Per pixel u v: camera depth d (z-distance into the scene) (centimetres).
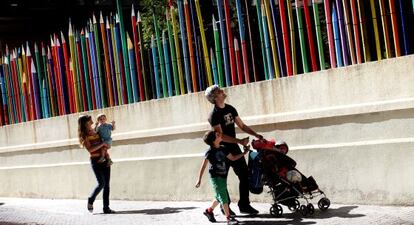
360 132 870
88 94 1297
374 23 873
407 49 850
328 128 905
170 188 1129
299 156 930
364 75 863
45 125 1413
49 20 2155
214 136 840
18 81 1491
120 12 1223
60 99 1375
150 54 1280
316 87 916
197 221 888
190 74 1123
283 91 958
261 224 813
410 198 813
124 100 1228
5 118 1556
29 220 1066
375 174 848
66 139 1359
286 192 840
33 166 1447
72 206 1201
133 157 1210
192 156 1087
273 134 973
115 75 1248
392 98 835
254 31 1129
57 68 1373
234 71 1034
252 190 859
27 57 1442
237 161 878
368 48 877
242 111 1019
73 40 1327
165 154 1148
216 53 1059
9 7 2070
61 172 1362
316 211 857
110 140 1077
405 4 893
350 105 877
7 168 1526
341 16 905
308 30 934
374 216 777
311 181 844
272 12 979
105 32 1266
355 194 870
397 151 824
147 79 1261
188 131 1098
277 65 980
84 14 2162
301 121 936
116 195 1237
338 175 888
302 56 948
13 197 1509
